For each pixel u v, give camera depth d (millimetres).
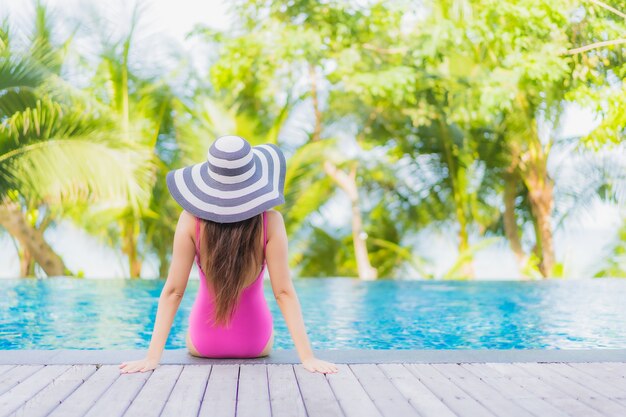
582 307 7055
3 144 9875
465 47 11992
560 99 11969
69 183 10266
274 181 3201
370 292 8594
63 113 10211
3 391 2688
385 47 12641
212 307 3246
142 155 10578
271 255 3148
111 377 2916
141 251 11977
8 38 10266
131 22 11164
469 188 12617
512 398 2629
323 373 3025
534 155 12227
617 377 2965
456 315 6508
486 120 11469
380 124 12688
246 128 11734
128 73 11320
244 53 11891
